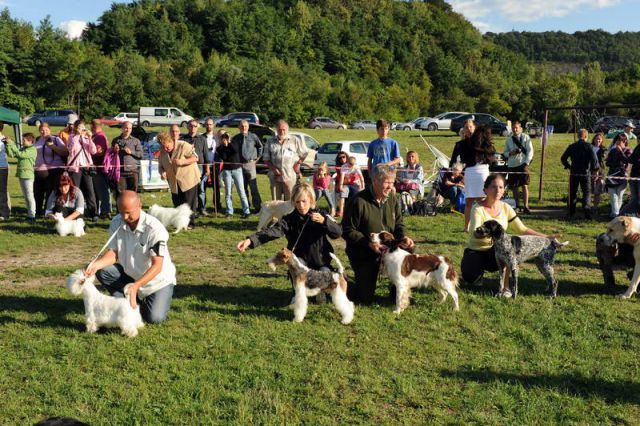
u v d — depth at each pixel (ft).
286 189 36.01
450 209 42.88
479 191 32.35
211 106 206.69
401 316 18.65
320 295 19.54
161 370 14.44
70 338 16.46
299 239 19.11
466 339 16.81
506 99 275.39
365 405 12.75
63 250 29.35
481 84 307.58
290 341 16.52
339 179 39.70
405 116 252.83
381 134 31.58
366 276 19.92
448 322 18.11
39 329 17.12
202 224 36.32
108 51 288.51
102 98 199.21
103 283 18.11
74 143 36.45
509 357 15.53
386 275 19.48
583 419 12.27
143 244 17.58
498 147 92.07
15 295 20.57
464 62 393.91
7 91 184.75
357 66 321.32
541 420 12.23
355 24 367.45
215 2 330.54
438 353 15.78
